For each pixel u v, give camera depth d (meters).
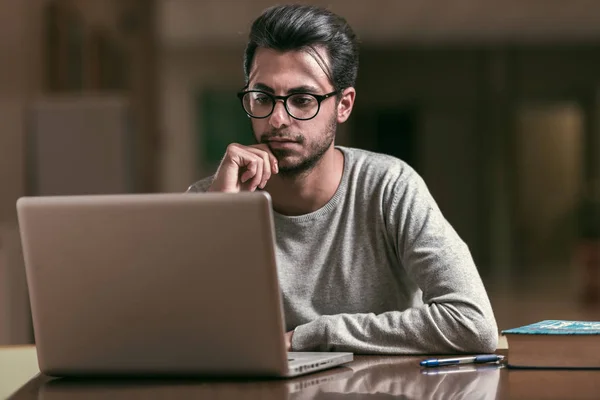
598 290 12.53
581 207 18.00
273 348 1.89
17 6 6.55
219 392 1.82
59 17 7.33
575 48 18.08
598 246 12.71
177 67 18.25
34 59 6.91
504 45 18.14
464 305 2.34
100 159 6.13
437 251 2.49
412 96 18.45
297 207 2.69
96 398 1.81
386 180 2.68
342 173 2.71
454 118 18.48
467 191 18.41
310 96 2.46
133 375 1.99
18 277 6.09
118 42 10.01
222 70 18.25
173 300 1.90
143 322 1.93
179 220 1.86
